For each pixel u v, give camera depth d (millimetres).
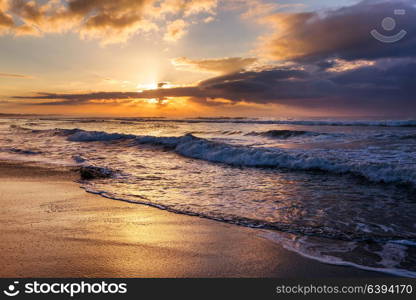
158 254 2928
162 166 8789
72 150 12586
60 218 4000
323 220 4035
